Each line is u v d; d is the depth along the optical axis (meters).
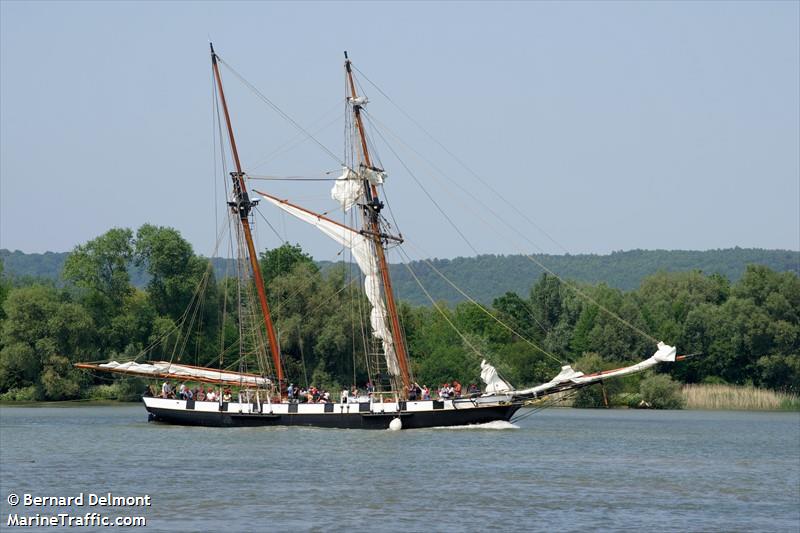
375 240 173.00
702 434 171.12
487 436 152.75
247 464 117.88
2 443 141.88
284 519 85.75
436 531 81.81
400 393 170.00
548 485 104.69
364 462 120.19
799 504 96.75
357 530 82.00
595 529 83.69
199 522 84.50
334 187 174.75
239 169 182.38
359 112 173.25
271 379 179.00
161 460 121.62
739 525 86.81
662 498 98.75
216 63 181.38
